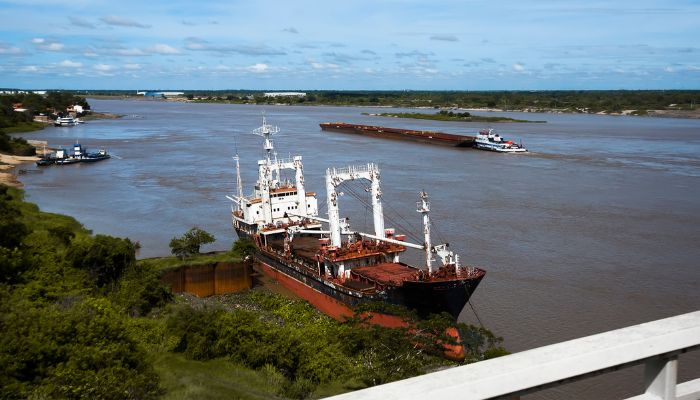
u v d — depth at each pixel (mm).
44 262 55500
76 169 151625
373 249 61031
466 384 6148
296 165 77562
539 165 150875
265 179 78188
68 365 29766
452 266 52656
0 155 167125
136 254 77812
